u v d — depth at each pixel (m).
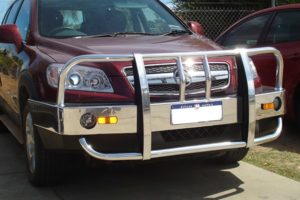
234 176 5.25
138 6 5.93
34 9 5.64
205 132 4.39
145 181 5.15
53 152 4.61
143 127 4.07
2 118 7.08
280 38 6.75
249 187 4.91
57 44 4.98
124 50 4.60
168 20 5.92
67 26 5.43
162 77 4.26
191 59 4.36
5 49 6.23
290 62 6.49
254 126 4.45
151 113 4.09
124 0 5.95
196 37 5.46
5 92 6.30
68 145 4.16
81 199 4.67
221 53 4.41
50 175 4.82
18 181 5.20
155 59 4.18
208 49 4.75
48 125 4.29
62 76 4.09
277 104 4.70
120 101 4.16
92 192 4.85
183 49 4.70
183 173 5.39
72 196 4.75
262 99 4.54
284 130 7.04
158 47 4.75
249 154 6.02
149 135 4.09
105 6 5.77
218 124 4.36
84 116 4.05
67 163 4.90
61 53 4.73
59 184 5.03
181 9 11.46
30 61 4.96
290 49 6.52
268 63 6.71
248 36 7.25
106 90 4.20
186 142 4.28
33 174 4.90
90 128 4.06
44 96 4.45
